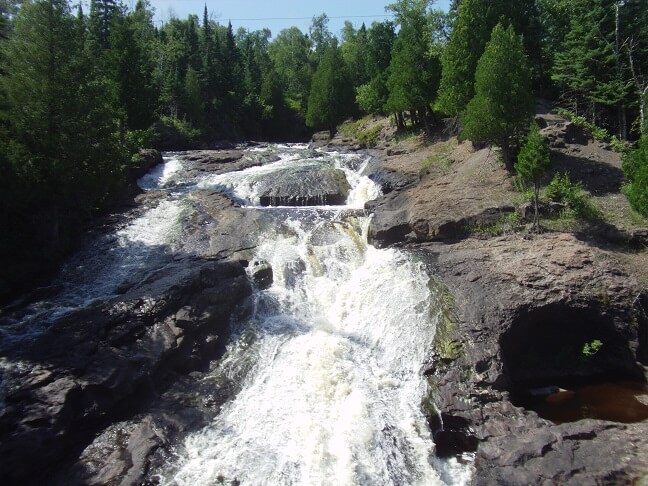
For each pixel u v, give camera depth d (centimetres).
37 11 1917
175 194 2602
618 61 2722
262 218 2231
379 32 4988
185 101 5603
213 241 2088
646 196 1666
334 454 1155
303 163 3219
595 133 2448
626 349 1455
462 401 1269
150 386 1330
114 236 2152
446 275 1725
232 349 1552
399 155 3228
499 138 2269
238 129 6806
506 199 2077
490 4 2991
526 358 1508
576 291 1498
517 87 2166
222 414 1294
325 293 1836
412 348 1482
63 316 1554
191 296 1611
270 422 1258
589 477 984
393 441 1189
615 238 1753
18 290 1814
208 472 1099
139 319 1484
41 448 1083
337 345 1547
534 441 1096
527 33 3159
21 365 1266
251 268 1880
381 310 1667
